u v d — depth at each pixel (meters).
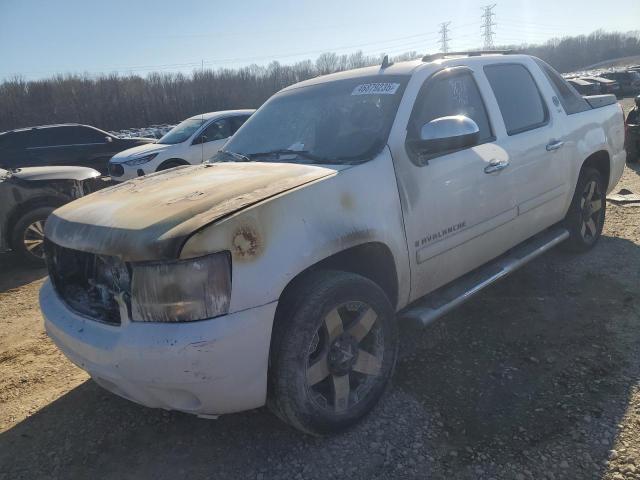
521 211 3.81
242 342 2.21
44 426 3.01
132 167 10.05
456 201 3.24
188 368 2.13
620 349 3.28
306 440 2.69
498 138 3.64
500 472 2.38
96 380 2.63
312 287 2.48
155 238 2.15
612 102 5.23
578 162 4.43
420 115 3.21
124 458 2.68
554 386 2.97
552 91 4.36
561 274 4.50
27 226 6.35
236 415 2.94
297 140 3.38
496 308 3.97
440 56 3.78
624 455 2.41
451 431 2.67
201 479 2.49
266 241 2.30
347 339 2.64
